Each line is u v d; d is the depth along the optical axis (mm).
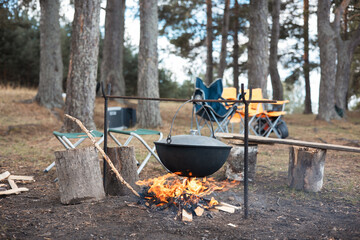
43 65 9891
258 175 3711
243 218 2291
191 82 29922
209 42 13969
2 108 8859
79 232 1972
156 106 8352
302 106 34000
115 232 1981
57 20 10039
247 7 16078
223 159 2311
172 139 2332
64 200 2504
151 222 2160
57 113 9438
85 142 5773
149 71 8281
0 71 19391
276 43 13992
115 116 8078
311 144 2961
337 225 2158
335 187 3158
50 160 4391
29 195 2783
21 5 11023
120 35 12211
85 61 6699
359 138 7309
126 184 2607
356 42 14391
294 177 3090
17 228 2012
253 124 6953
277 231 2057
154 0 8289
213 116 5461
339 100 13922
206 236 1955
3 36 19312
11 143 5879
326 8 12258
